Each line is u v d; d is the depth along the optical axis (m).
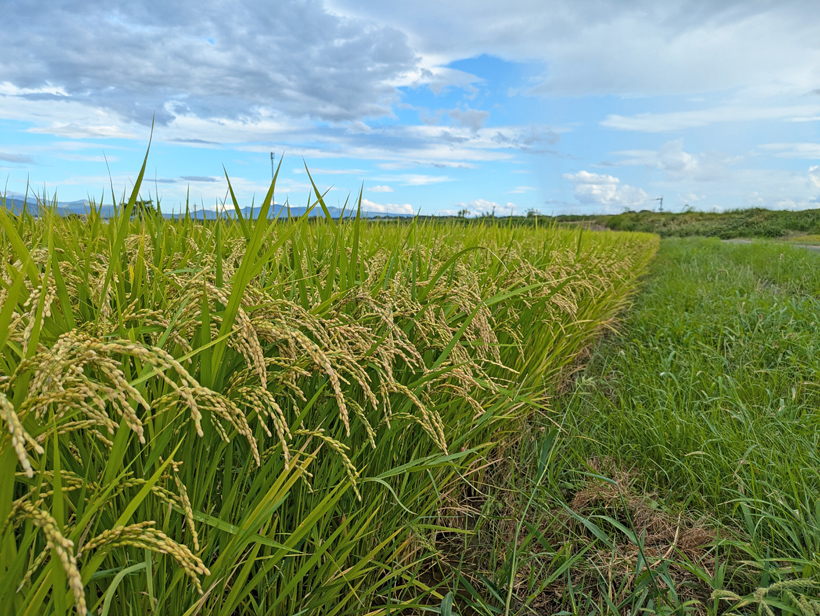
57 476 0.87
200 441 1.29
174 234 2.54
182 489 1.09
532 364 3.81
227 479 1.41
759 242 17.75
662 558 2.17
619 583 2.29
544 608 2.20
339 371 1.68
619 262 7.66
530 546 2.49
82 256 1.84
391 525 2.15
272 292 1.76
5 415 0.69
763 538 2.42
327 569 1.80
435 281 2.18
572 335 4.75
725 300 6.64
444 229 5.85
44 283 0.88
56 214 2.48
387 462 2.07
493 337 2.34
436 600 2.21
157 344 1.20
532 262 4.22
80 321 1.38
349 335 1.60
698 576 2.17
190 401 0.86
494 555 2.36
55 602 0.85
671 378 4.18
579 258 5.05
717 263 12.68
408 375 2.19
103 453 1.20
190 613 1.27
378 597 2.14
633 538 2.29
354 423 1.87
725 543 2.37
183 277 1.63
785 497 2.53
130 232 2.52
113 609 1.20
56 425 0.89
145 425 1.21
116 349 0.87
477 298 2.39
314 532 1.71
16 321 1.02
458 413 2.55
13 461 0.82
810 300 6.19
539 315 3.64
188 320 1.24
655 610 2.05
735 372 4.23
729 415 3.54
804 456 2.81
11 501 0.84
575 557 2.15
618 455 3.23
